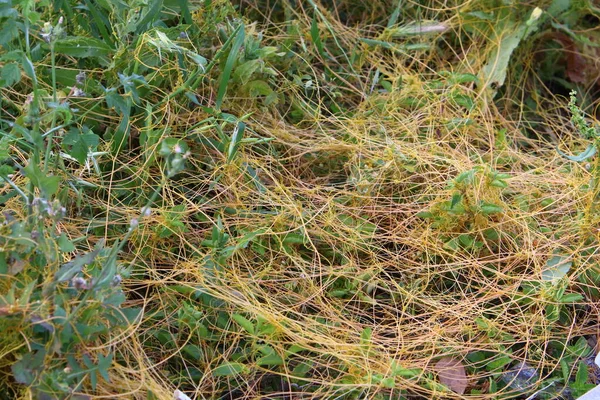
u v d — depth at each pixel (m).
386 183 1.08
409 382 0.94
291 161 1.10
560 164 1.15
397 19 1.27
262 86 1.09
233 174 1.04
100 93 1.04
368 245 1.03
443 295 1.01
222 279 0.97
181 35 1.06
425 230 1.05
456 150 1.13
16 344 0.86
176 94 1.04
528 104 1.25
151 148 1.01
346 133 1.12
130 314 0.89
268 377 0.95
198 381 0.94
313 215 1.04
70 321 0.85
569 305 1.02
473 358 0.97
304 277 0.99
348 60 1.18
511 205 1.07
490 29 1.25
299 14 1.24
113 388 0.89
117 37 1.03
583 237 1.03
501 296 1.01
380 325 0.98
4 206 0.98
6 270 0.86
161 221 0.99
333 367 0.94
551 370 0.98
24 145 0.99
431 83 1.19
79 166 1.02
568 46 1.28
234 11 1.13
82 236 0.95
